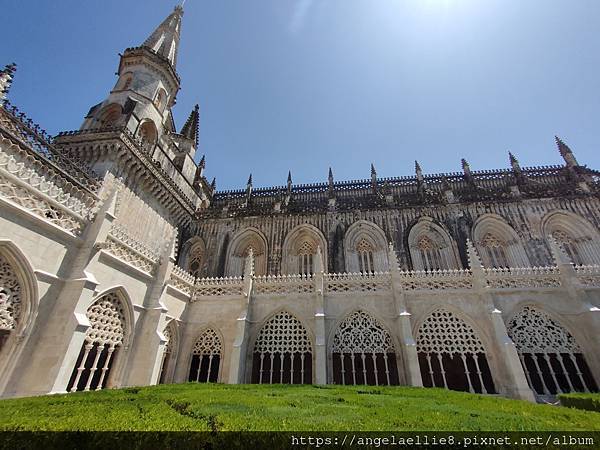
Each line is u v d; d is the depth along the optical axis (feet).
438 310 62.13
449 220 100.89
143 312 58.70
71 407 22.04
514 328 58.90
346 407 24.57
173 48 136.87
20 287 40.75
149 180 92.63
